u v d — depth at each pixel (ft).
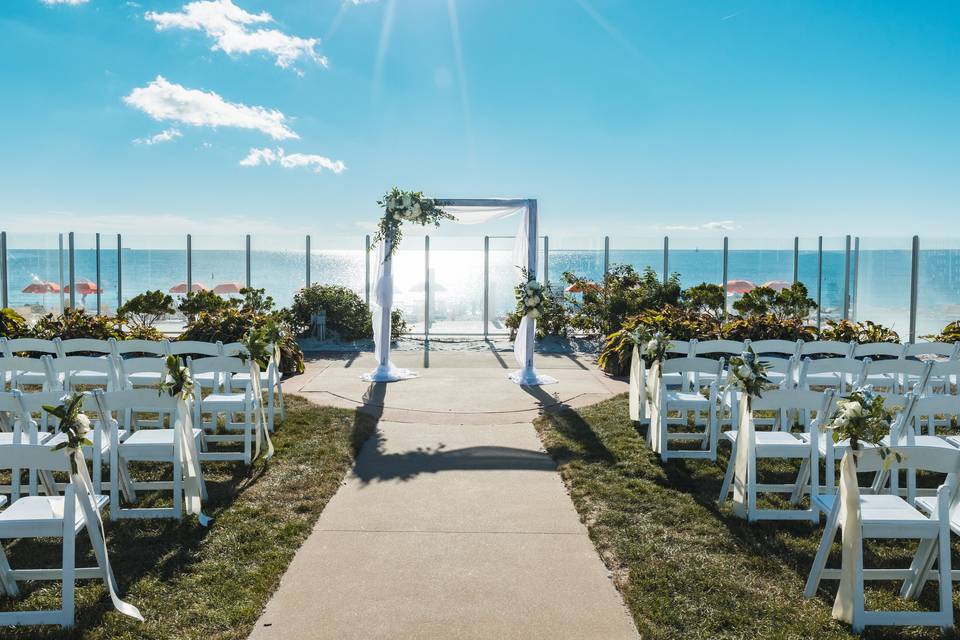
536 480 18.69
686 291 44.68
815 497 13.89
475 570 13.25
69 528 11.09
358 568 13.28
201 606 11.64
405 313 54.39
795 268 50.62
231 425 22.76
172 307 42.16
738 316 41.45
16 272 49.21
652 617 11.45
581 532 15.16
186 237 49.75
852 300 49.73
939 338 36.81
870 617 11.13
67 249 49.16
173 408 15.78
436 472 19.31
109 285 49.65
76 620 11.25
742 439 15.96
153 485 16.20
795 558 13.80
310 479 18.29
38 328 36.22
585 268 50.29
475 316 54.44
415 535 14.89
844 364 21.04
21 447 11.18
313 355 42.11
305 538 14.67
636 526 15.26
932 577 12.42
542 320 47.06
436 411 27.02
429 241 49.57
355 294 49.14
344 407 27.55
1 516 11.71
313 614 11.55
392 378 33.47
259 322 36.68
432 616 11.52
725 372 22.80
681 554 13.85
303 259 50.19
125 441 16.28
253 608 11.59
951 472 11.59
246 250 50.19
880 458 11.51
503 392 30.81
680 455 19.97
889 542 14.83
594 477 18.67
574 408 27.45
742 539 14.67
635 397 24.56
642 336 24.31
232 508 16.16
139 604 11.75
